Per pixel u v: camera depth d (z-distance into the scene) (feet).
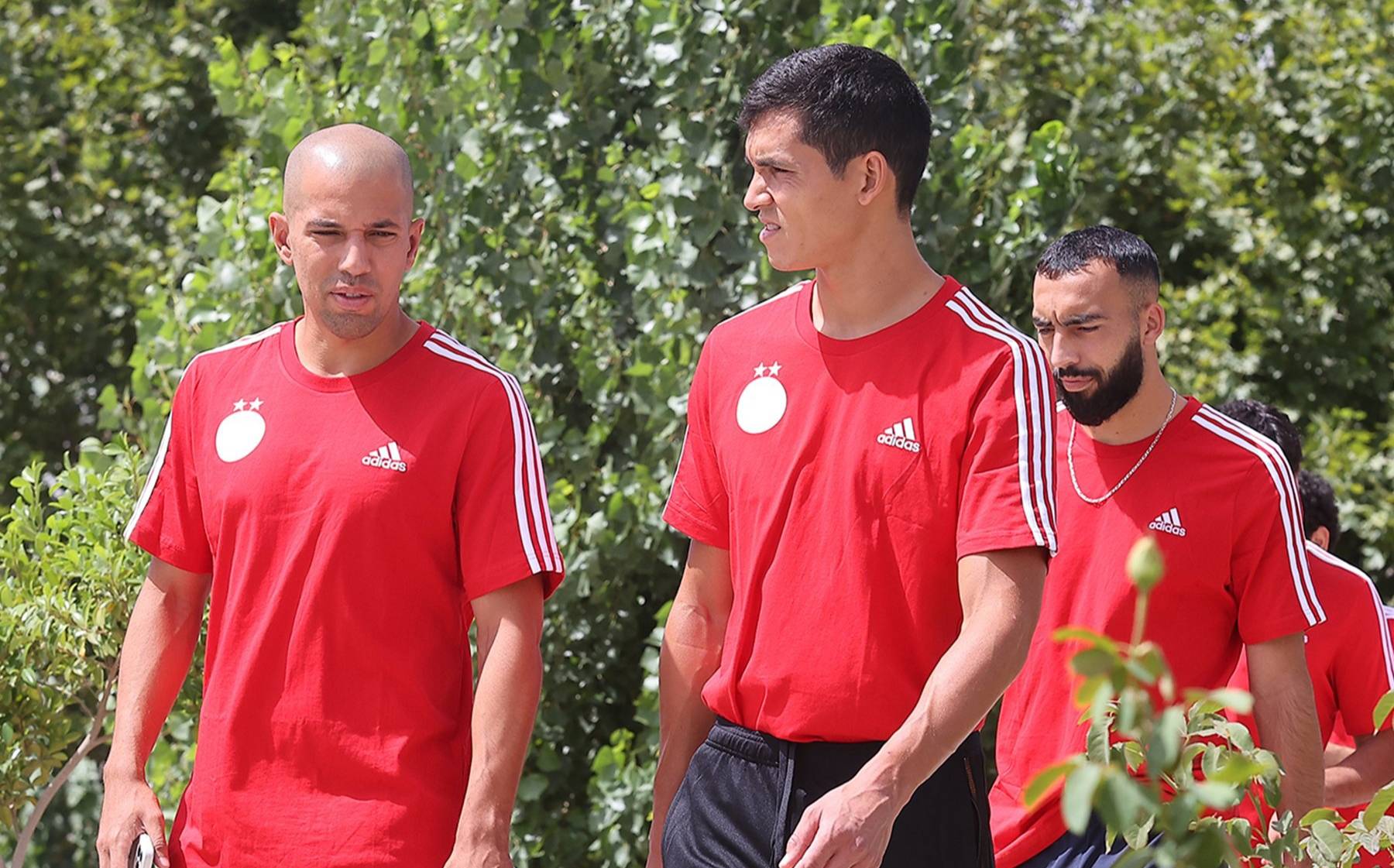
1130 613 27.50
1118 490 28.04
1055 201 42.80
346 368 23.89
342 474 23.18
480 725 22.91
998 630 20.11
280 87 43.88
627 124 44.83
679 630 24.30
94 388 74.49
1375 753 30.30
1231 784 12.38
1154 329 28.07
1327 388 64.85
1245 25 66.03
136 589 32.32
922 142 21.59
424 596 23.41
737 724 22.72
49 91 73.56
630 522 40.88
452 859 22.30
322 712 22.91
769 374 22.62
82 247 73.31
